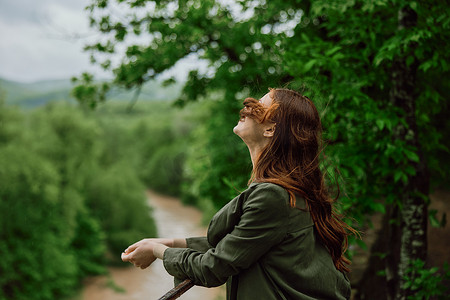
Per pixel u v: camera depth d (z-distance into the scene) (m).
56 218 21.16
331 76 3.61
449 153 4.52
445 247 4.91
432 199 5.64
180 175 55.75
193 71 6.95
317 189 1.20
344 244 1.31
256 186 1.13
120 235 28.66
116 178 30.83
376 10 3.47
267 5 6.18
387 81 3.51
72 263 21.52
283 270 1.10
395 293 3.61
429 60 3.08
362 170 3.16
